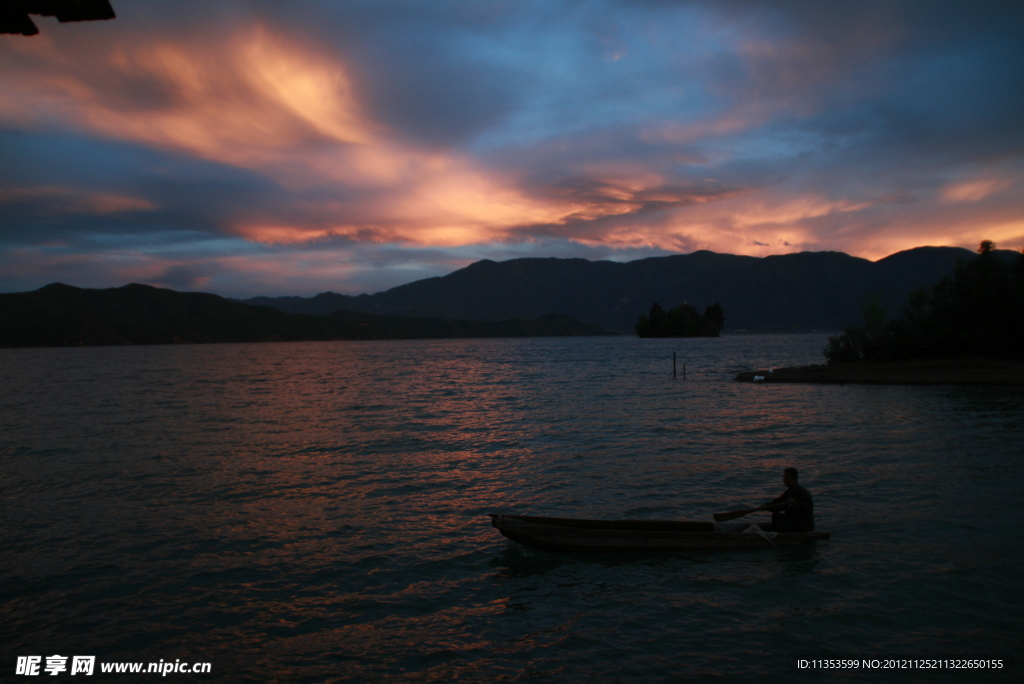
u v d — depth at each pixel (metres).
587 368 79.00
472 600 9.54
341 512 14.45
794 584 9.75
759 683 6.97
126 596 9.80
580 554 11.47
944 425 25.20
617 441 23.42
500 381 58.31
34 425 29.75
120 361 126.69
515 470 18.75
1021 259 55.34
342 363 108.12
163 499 15.67
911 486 15.50
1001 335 53.84
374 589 10.00
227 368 93.50
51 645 8.27
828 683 6.92
